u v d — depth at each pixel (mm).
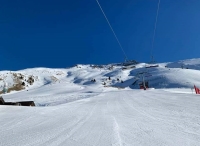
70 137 3955
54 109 9930
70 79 172625
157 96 17016
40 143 3561
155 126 4848
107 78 145625
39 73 175125
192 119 5500
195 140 3490
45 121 6148
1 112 8445
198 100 10828
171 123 5129
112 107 10602
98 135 4066
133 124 5234
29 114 7859
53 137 3986
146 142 3459
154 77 98000
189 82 79000
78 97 32344
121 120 5980
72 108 10633
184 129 4379
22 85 128500
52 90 70375
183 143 3346
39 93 64312
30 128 5062
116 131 4398
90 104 13516
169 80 86250
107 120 6082
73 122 5855
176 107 8539
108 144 3387
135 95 21656
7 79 129500
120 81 129500
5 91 98750
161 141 3500
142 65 193250
